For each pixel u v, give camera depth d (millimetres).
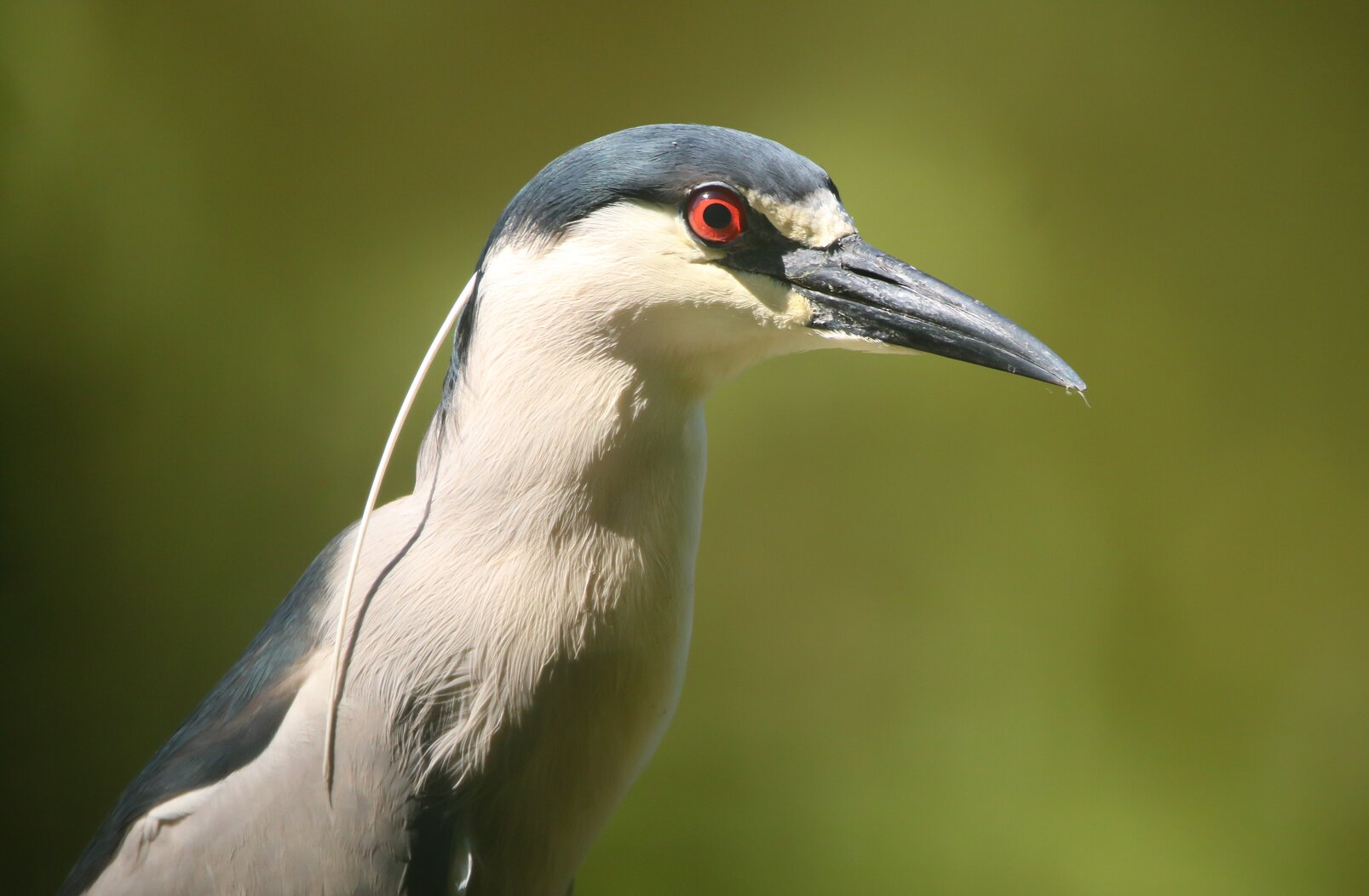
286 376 4422
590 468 3146
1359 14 4273
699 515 3170
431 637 3141
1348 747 4359
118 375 4434
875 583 4422
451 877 3148
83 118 4395
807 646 4422
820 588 4426
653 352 3148
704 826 4348
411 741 3141
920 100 4359
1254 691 4406
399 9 4355
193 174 4410
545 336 3148
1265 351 4395
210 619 4430
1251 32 4324
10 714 4387
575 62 4375
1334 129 4312
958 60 4359
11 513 4418
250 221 4410
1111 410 4418
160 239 4430
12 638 4406
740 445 4414
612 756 3160
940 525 4414
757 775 4375
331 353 4406
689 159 3146
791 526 4418
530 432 3146
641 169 3146
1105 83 4359
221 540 4434
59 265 4430
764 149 3154
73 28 4348
